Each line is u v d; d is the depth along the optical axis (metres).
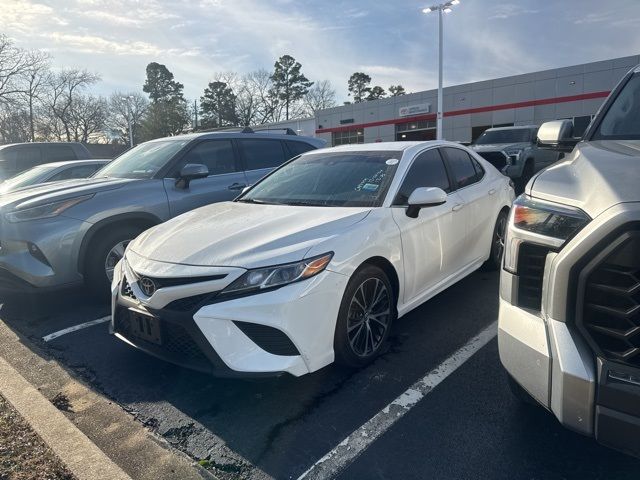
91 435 2.73
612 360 1.77
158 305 2.91
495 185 5.18
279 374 2.70
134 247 3.47
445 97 31.84
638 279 1.69
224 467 2.44
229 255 2.87
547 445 2.47
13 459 2.43
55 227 4.45
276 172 4.61
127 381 3.34
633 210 1.66
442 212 4.02
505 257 2.26
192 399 3.09
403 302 3.62
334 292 2.92
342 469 2.38
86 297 5.18
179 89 72.25
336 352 3.07
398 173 3.81
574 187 2.07
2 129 53.19
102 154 36.38
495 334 3.85
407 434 2.61
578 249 1.82
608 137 3.02
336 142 40.00
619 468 2.29
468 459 2.39
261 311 2.67
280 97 70.62
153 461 2.48
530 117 28.06
